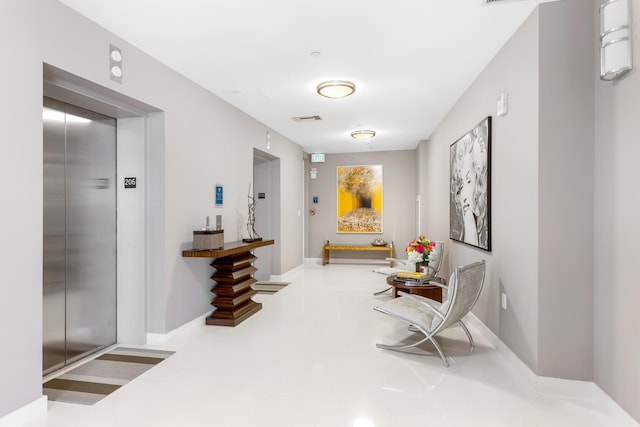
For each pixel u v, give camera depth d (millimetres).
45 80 2744
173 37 3203
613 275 2447
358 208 9625
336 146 8719
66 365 3221
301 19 2932
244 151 5566
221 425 2322
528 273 2928
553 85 2729
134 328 3762
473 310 4348
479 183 4031
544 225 2754
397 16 2900
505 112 3336
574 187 2699
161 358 3404
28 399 2373
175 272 3908
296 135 7355
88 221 3449
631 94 2242
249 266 4992
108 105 3314
